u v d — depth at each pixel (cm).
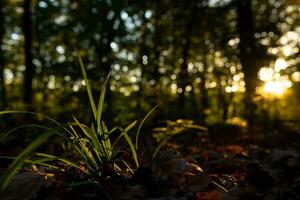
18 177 281
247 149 720
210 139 892
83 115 1040
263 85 1452
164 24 2002
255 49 1664
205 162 492
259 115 1384
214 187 355
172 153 346
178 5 1833
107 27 1443
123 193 287
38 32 2000
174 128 627
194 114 1353
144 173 310
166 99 1552
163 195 298
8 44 2414
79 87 1273
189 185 337
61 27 1734
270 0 2016
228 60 1869
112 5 1441
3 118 734
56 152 441
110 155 318
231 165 484
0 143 460
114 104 1394
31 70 1653
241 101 1538
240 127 1105
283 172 430
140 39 1967
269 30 1698
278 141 923
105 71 1296
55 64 1285
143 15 1839
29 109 1205
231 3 1725
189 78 1833
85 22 1470
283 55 1767
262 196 358
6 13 2214
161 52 2083
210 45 1955
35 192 268
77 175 315
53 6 1997
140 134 694
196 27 1923
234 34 1709
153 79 1666
